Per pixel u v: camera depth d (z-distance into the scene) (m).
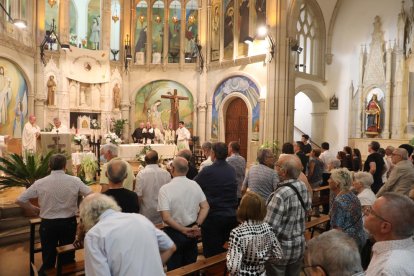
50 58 16.19
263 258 2.93
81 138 11.41
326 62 17.36
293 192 3.38
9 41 13.76
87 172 9.73
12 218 6.70
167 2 18.56
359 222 3.54
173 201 3.89
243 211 2.99
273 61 14.55
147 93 18.61
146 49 18.67
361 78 15.91
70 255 4.48
